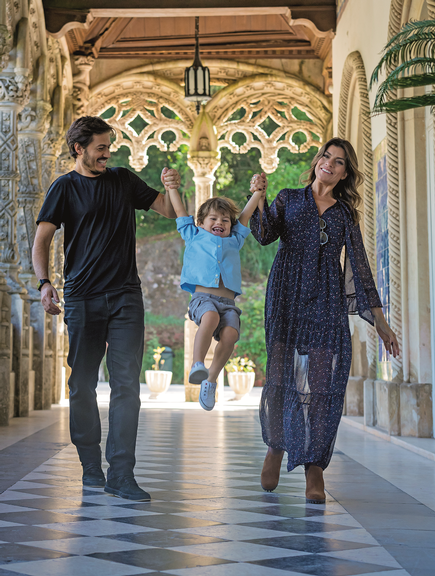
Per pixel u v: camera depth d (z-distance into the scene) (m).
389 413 7.32
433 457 5.75
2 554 2.59
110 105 14.73
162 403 14.02
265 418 3.98
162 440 7.06
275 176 27.89
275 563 2.50
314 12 11.45
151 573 2.35
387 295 8.16
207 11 11.38
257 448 6.38
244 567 2.45
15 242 9.60
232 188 28.36
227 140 14.81
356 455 6.05
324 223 3.96
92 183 3.98
